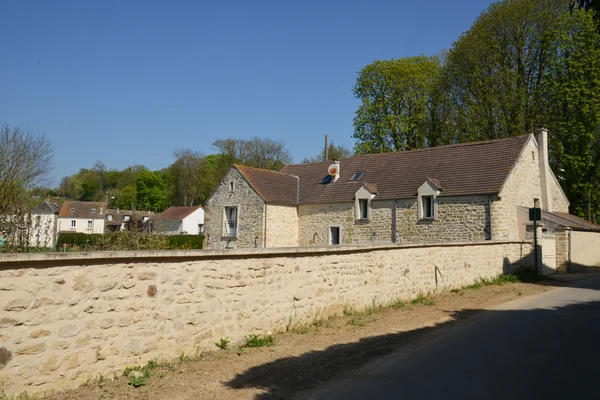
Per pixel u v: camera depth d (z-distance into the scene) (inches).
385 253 471.8
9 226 498.3
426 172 1000.9
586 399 207.6
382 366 267.3
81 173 3388.3
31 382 204.5
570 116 1179.3
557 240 860.6
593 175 1190.9
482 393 216.7
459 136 1365.7
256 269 323.9
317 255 381.7
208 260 289.0
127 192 3068.4
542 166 1022.4
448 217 905.5
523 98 1217.4
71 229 2608.3
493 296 556.4
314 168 1266.0
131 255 243.8
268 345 307.7
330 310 394.0
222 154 2541.8
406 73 1455.5
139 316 248.8
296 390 226.4
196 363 263.0
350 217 1062.4
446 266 584.7
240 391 222.5
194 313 278.1
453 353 294.8
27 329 204.7
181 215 2440.9
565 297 554.9
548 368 257.9
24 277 205.2
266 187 1146.7
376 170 1106.1
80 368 222.5
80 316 224.1
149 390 218.5
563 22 1155.3
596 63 1125.7
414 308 465.1
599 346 310.3
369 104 1528.1
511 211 883.4
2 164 783.7
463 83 1348.4
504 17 1230.3
